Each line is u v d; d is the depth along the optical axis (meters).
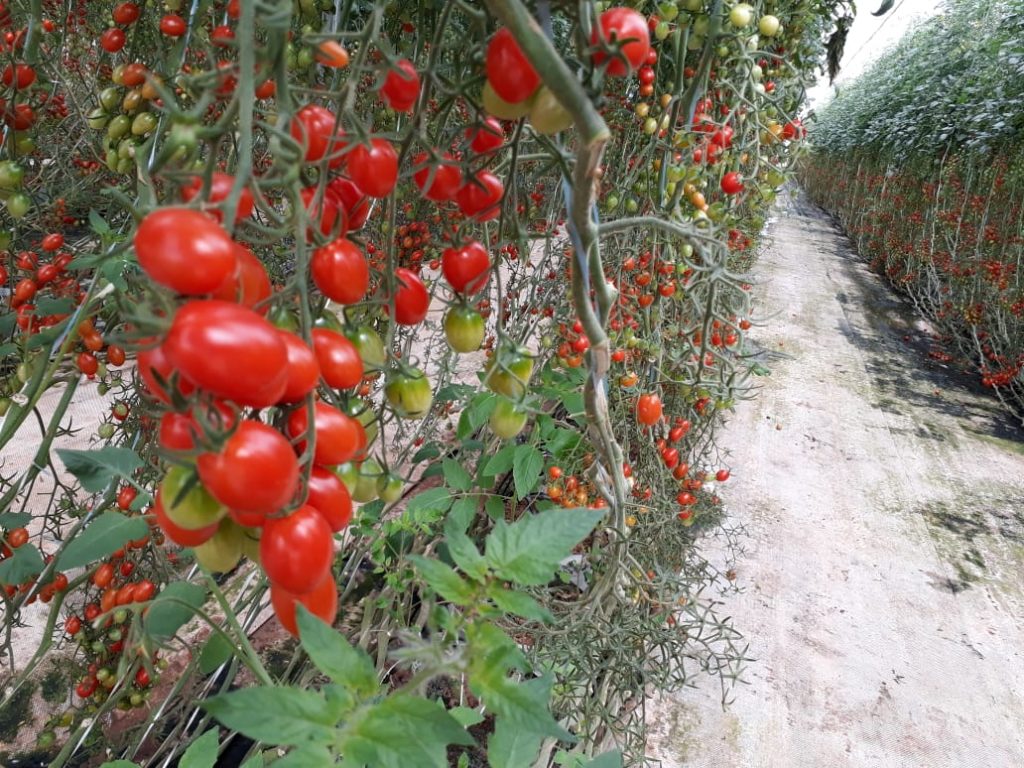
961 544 2.76
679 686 1.64
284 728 0.46
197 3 1.01
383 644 1.50
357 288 0.56
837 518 2.87
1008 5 5.31
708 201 1.69
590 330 0.80
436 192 0.68
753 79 1.56
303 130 0.44
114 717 1.48
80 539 0.74
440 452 1.91
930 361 4.94
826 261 8.30
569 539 0.60
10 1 1.19
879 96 9.01
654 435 1.86
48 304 1.27
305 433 0.47
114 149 1.10
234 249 0.40
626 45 0.51
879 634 2.24
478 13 0.55
